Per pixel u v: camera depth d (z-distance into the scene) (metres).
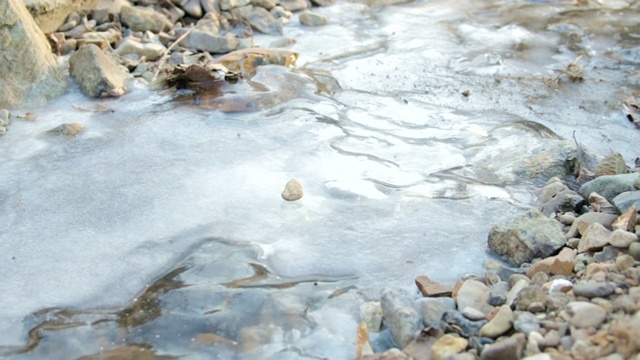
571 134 1.91
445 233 1.59
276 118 1.93
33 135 1.88
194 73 2.01
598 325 1.29
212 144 1.84
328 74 2.13
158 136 1.87
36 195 1.70
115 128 1.90
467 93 2.07
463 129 1.91
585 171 1.72
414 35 2.41
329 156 1.80
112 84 2.01
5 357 1.39
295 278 1.51
